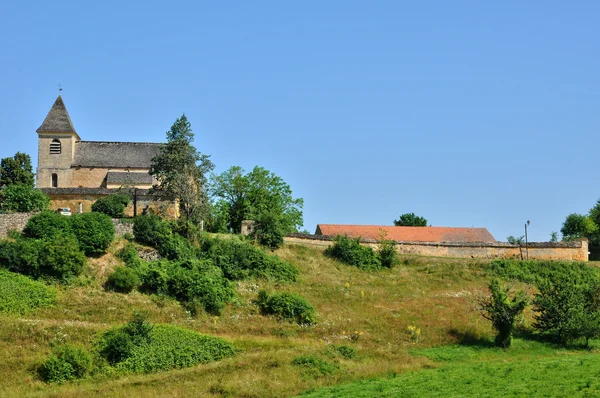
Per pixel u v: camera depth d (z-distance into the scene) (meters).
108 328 49.88
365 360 50.81
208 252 65.81
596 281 67.94
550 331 59.53
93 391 41.78
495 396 40.56
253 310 59.38
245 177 93.44
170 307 56.97
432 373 47.44
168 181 73.69
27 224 61.06
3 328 47.78
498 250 82.31
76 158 89.62
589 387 41.50
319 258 74.81
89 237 60.56
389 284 70.94
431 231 96.62
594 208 113.25
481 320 61.62
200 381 44.12
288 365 47.47
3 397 40.25
